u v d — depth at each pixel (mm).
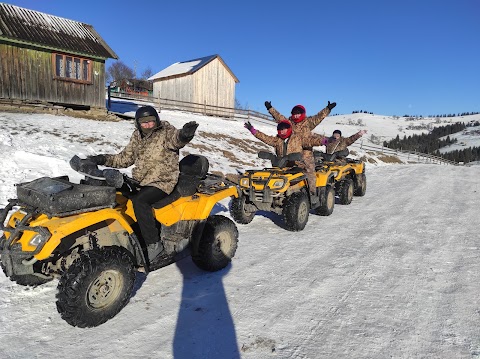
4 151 8586
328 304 3750
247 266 4762
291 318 3479
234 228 4801
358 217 7562
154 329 3271
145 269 3639
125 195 3816
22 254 2980
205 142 15617
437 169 17172
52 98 16328
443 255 5184
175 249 4109
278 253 5266
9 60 15016
